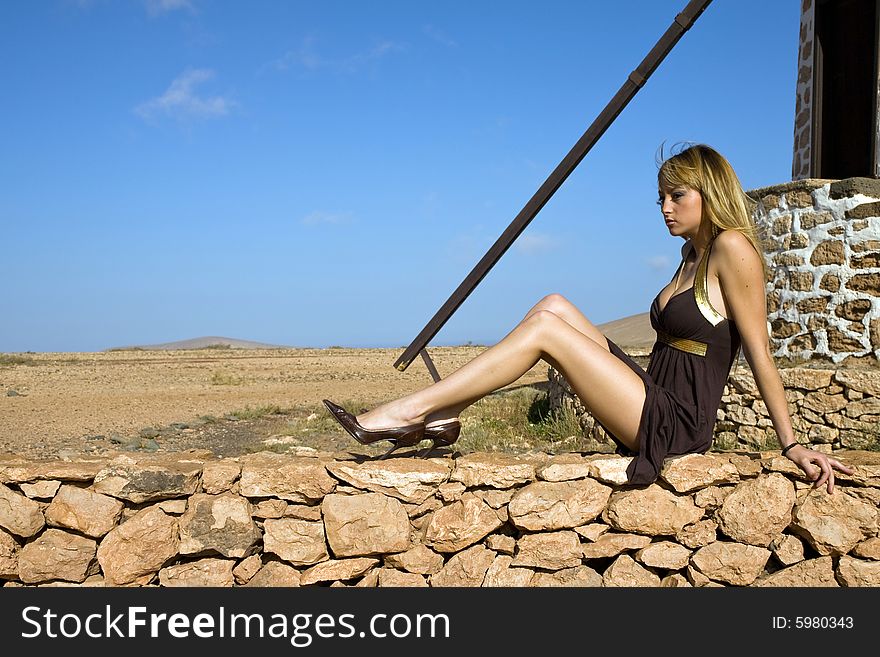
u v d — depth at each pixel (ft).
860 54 27.58
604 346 11.55
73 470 10.59
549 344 10.61
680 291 11.19
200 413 37.86
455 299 11.48
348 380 58.54
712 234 10.91
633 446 10.80
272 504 10.68
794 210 24.64
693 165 10.80
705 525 10.56
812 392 21.62
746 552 10.42
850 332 23.06
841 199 23.41
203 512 10.55
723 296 10.68
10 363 78.18
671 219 11.10
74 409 39.60
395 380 58.44
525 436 27.91
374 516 10.55
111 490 10.51
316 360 85.56
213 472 10.75
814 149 28.76
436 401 10.87
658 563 10.47
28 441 28.94
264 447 27.27
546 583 10.50
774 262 25.26
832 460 10.05
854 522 10.43
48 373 65.21
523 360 10.67
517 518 10.44
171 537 10.51
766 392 10.28
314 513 10.68
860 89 27.55
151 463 11.14
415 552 10.59
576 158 10.52
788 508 10.44
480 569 10.54
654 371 11.43
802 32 29.91
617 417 10.62
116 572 10.37
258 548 10.77
